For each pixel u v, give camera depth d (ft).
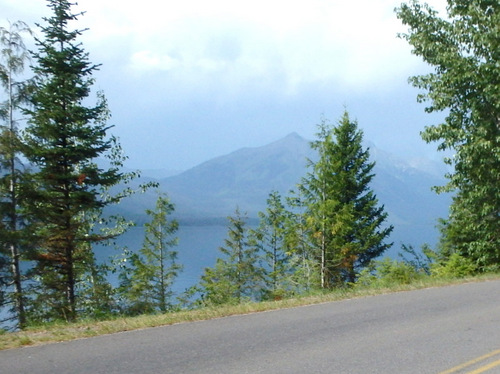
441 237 71.82
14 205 65.51
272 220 135.64
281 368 18.47
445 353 20.11
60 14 75.72
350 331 24.39
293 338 23.16
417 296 35.45
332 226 88.94
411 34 58.95
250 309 31.53
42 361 19.89
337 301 34.58
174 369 18.56
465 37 56.70
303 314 29.48
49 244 68.54
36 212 67.56
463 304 31.32
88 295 76.64
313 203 92.99
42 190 69.15
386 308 30.71
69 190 72.95
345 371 17.94
